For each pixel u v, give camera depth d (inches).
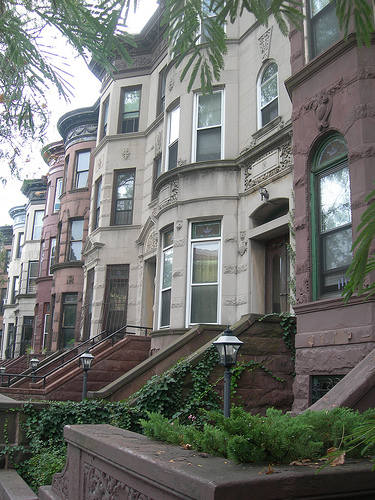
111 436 155.6
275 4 152.6
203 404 334.0
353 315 267.0
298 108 341.1
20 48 209.0
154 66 772.0
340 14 151.0
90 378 523.8
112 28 157.8
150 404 327.0
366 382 186.4
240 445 108.6
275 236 469.1
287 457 111.7
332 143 315.6
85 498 155.8
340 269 295.6
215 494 89.4
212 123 542.3
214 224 508.4
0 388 490.0
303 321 306.5
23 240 1601.9
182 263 507.2
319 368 285.3
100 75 878.4
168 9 155.0
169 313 531.2
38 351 1081.4
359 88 289.3
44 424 294.8
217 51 165.9
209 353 353.1
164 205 551.5
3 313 1768.0
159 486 107.0
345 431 127.6
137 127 786.2
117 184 771.4
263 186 464.8
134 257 721.6
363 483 106.4
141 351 556.1
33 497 217.5
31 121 258.4
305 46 348.5
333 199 309.3
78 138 976.3
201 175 518.0
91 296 770.8
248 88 519.5
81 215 936.3
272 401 352.8
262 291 471.8
